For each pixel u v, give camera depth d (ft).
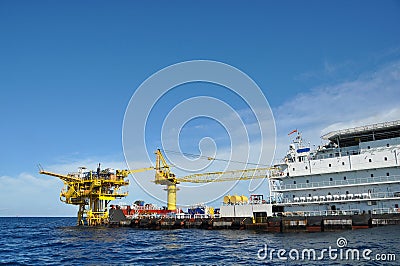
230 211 246.06
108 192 313.53
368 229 184.75
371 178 198.70
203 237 205.87
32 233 280.51
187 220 264.31
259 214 233.55
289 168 226.79
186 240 193.36
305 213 215.51
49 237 236.84
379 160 195.83
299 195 223.30
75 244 190.08
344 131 212.02
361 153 206.08
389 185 193.26
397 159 190.60
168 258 135.33
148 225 281.74
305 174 219.00
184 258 134.31
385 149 198.80
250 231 224.53
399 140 196.24
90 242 198.70
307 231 204.13
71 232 273.13
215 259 130.62
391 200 191.11
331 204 209.77
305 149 229.86
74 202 322.55
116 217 308.40
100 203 319.06
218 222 242.17
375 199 192.65
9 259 142.20
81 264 128.16
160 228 272.92
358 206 200.75
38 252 161.58
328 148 225.56
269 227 217.97
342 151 217.97
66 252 159.33
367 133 208.85
